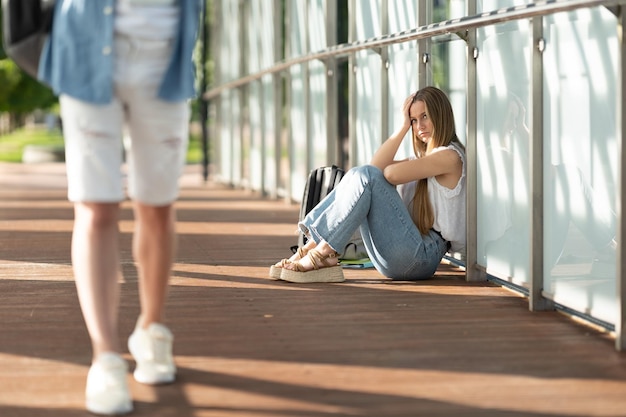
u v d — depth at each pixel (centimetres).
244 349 478
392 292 631
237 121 1791
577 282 529
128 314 563
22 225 1131
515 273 614
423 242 665
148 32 379
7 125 6091
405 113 683
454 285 656
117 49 379
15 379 429
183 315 562
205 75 2062
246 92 1694
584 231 518
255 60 1586
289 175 1370
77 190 383
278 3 1394
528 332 512
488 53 641
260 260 801
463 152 673
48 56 382
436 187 671
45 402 396
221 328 526
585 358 457
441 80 767
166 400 396
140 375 420
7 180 2112
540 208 564
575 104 522
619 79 452
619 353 466
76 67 375
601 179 497
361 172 655
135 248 415
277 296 620
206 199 1523
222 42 1945
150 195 397
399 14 841
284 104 1403
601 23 493
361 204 655
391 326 529
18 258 823
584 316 542
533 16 516
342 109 1098
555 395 399
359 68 977
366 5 945
